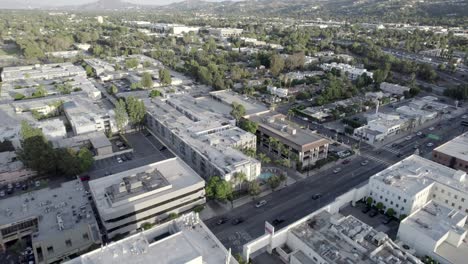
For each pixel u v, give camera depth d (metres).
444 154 156.75
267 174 155.25
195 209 126.50
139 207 114.62
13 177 147.75
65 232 106.00
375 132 195.88
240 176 137.12
